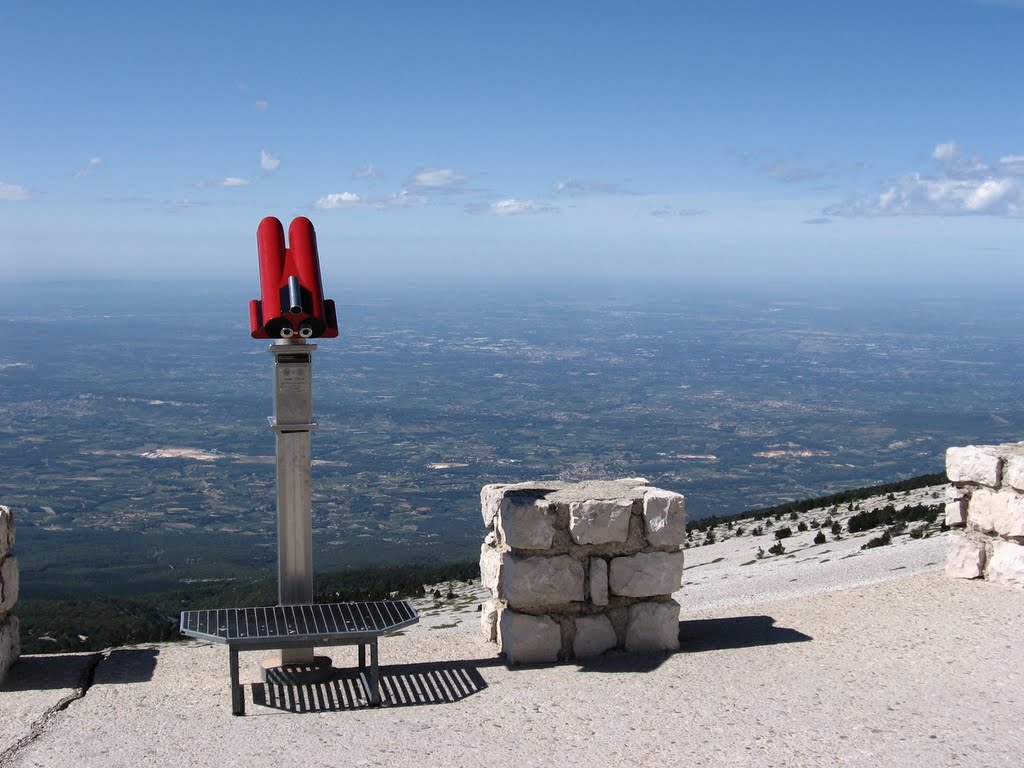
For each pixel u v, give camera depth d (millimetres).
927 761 6031
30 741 6711
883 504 28500
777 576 17031
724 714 6980
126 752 6484
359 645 8297
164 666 8625
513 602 8484
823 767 5973
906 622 9219
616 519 8516
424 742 6598
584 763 6137
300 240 8352
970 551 10562
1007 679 7559
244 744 6629
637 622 8664
